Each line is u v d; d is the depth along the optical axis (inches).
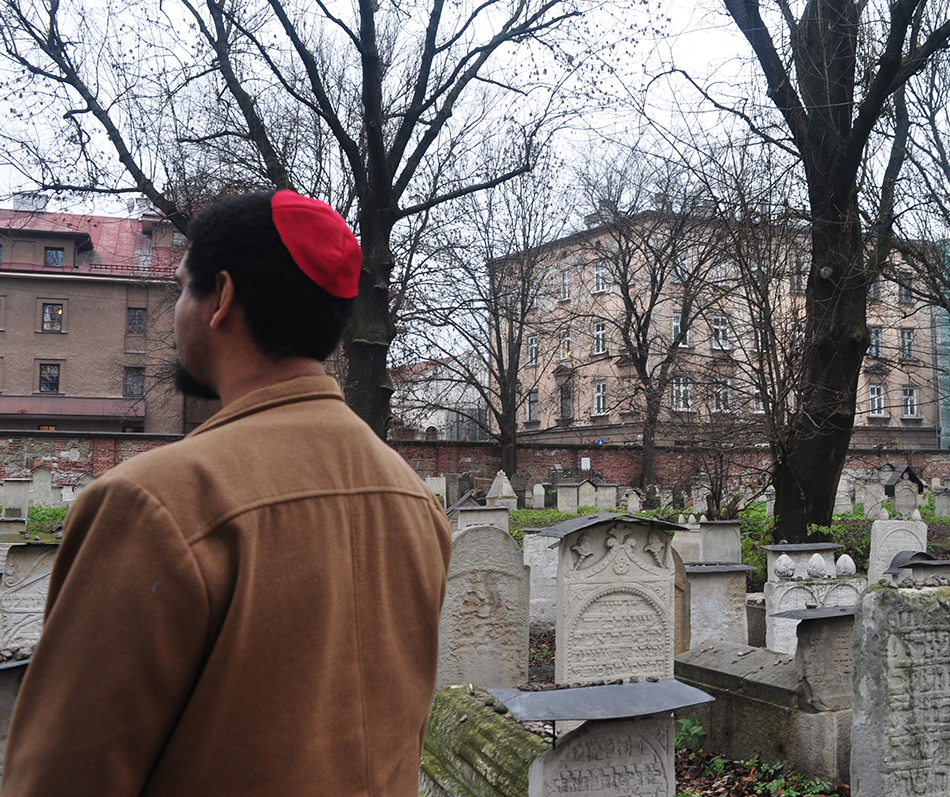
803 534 534.3
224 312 56.6
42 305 1638.8
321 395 58.0
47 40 529.3
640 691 149.9
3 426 1621.6
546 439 1823.3
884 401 1763.0
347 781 50.7
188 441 51.6
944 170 561.6
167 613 44.3
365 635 53.5
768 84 524.1
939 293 576.4
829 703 217.5
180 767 46.7
